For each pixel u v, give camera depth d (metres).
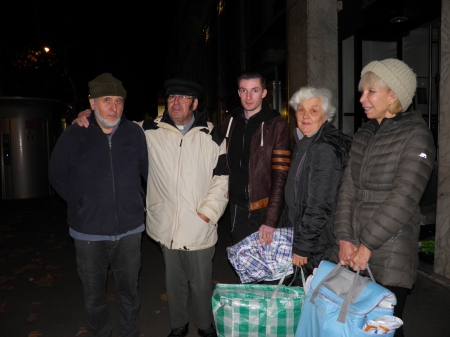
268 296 2.41
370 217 2.22
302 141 2.66
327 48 5.43
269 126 2.95
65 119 11.43
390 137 2.20
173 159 2.83
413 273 2.21
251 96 3.00
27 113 9.99
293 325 2.32
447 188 3.83
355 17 5.65
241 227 3.14
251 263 2.64
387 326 1.96
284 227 2.88
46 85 15.07
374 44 5.73
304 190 2.51
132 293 2.83
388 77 2.17
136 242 2.77
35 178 10.17
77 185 2.62
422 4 5.00
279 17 6.76
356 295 2.04
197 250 2.93
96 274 2.70
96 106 2.59
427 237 5.02
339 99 5.86
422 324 3.29
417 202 2.10
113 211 2.65
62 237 6.42
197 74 19.53
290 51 5.94
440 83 3.71
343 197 2.39
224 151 2.97
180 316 3.10
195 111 2.97
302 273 2.42
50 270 4.88
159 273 4.74
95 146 2.62
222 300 2.35
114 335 3.27
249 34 9.20
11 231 6.85
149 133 2.88
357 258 2.19
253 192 2.98
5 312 3.75
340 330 1.98
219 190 2.90
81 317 3.63
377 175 2.21
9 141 9.93
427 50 6.07
